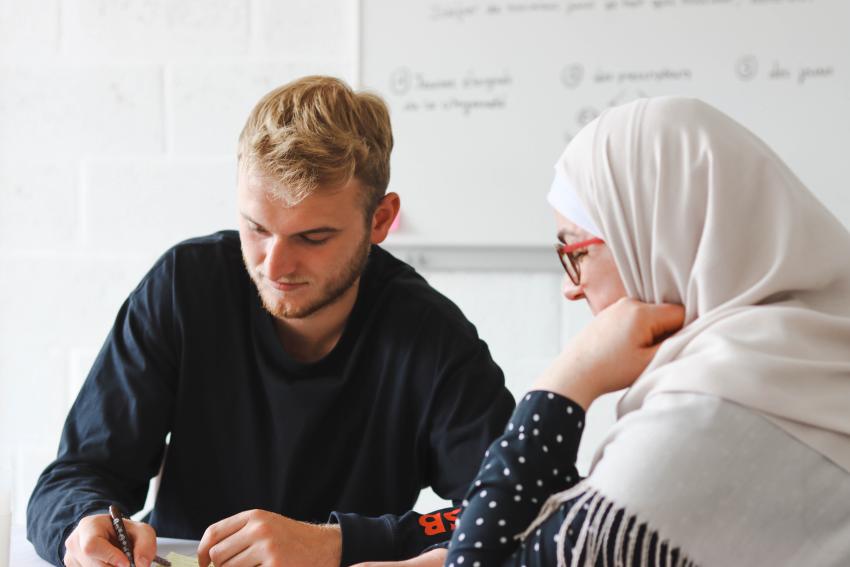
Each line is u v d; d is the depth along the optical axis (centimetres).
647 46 204
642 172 98
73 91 225
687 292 98
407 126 214
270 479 137
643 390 93
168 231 224
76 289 226
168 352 137
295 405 136
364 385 137
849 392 89
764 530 85
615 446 89
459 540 94
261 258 124
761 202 97
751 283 96
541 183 210
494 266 213
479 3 211
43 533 122
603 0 206
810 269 96
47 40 226
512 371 214
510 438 97
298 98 126
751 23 200
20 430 229
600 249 103
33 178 227
